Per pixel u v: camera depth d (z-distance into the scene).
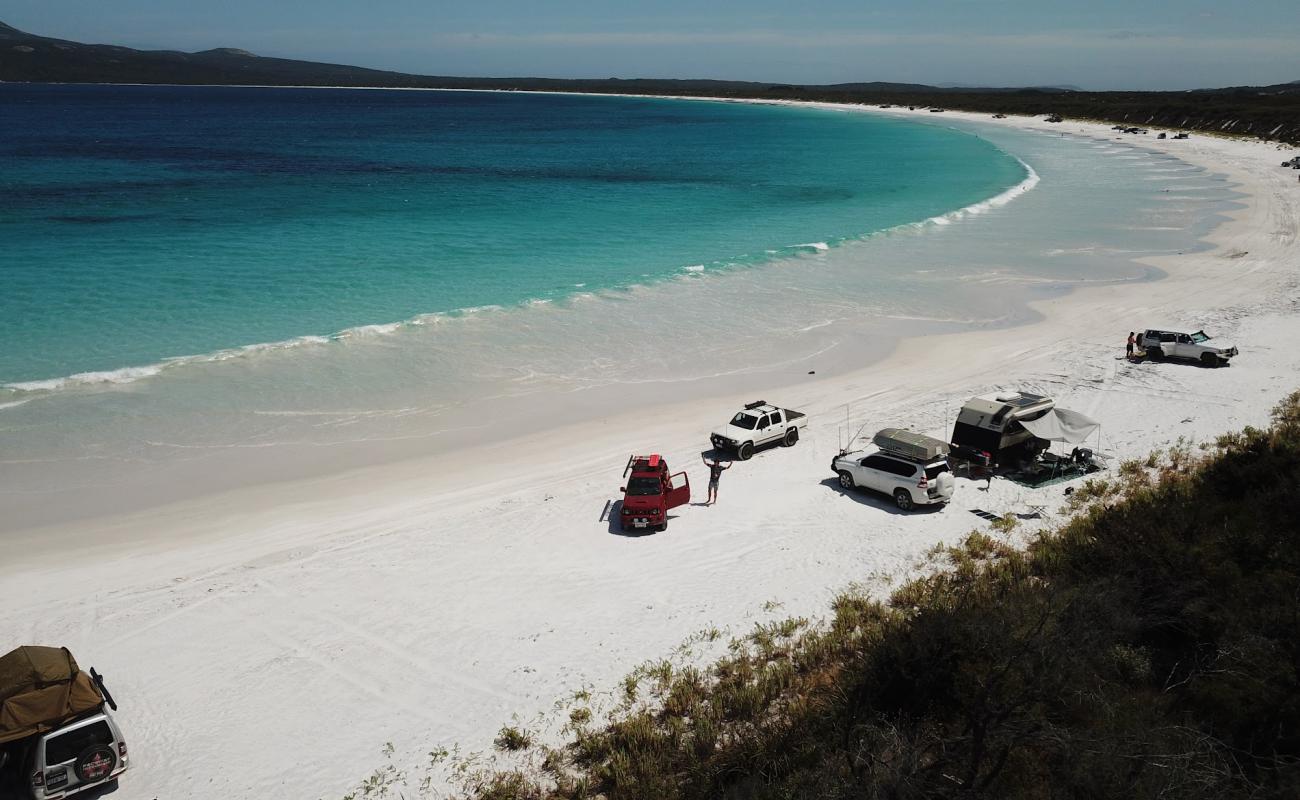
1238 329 37.03
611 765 13.12
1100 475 23.67
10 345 32.56
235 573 19.59
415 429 27.67
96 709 13.33
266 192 74.94
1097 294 44.41
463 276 46.06
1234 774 10.55
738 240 57.97
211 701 15.28
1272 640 12.52
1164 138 135.50
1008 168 102.69
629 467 23.47
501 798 12.60
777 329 38.59
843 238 58.38
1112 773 10.41
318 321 37.22
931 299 43.75
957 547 20.00
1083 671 12.58
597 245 55.41
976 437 24.81
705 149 132.25
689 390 31.59
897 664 13.78
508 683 15.60
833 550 20.31
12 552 20.23
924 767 11.52
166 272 44.41
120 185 76.00
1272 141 122.56
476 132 167.75
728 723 14.05
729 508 22.81
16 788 12.73
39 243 49.94
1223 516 17.55
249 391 29.72
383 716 14.83
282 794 13.09
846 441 27.06
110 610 18.08
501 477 24.72
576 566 19.86
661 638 16.86
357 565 19.95
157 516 22.06
